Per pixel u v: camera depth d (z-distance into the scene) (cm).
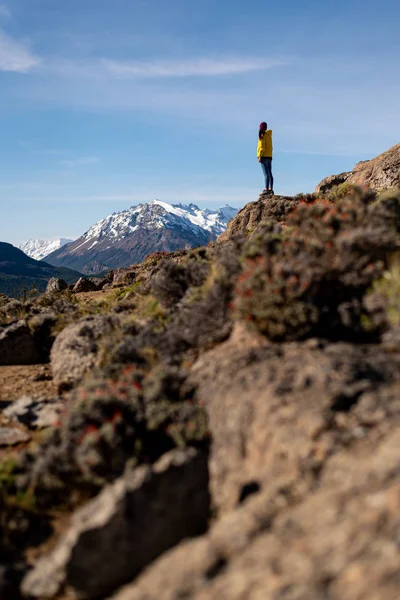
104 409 618
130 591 383
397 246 704
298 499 417
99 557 435
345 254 692
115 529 439
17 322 1184
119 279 2606
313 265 680
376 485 370
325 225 782
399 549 305
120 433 582
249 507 423
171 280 1074
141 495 462
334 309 665
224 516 482
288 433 475
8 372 1047
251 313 670
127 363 845
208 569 356
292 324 632
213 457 536
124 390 660
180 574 363
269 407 509
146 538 456
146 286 1355
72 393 854
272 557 344
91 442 562
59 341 1040
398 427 442
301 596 299
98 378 802
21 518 550
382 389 499
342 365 532
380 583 289
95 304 1476
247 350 640
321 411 476
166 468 489
